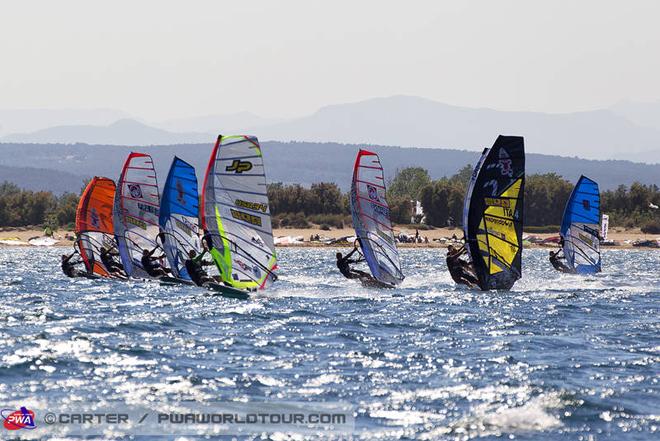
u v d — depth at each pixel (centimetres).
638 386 6975
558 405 6388
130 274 15700
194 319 10625
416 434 5734
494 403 6438
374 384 7012
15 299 12988
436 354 8312
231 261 12888
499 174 13600
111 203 16375
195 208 14688
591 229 19812
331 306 12062
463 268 14875
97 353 8162
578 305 12512
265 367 7631
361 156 14162
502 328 10106
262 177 12838
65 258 16912
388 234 14450
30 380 7056
